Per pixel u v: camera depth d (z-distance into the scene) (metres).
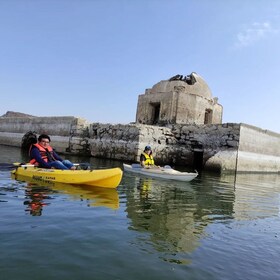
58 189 7.76
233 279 3.57
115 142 19.73
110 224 5.19
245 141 18.38
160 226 5.39
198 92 24.08
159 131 19.41
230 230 5.59
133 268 3.63
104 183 8.48
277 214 7.36
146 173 12.48
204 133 19.17
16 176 9.33
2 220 4.93
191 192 9.38
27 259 3.62
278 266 4.06
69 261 3.65
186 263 3.90
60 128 24.09
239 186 12.01
